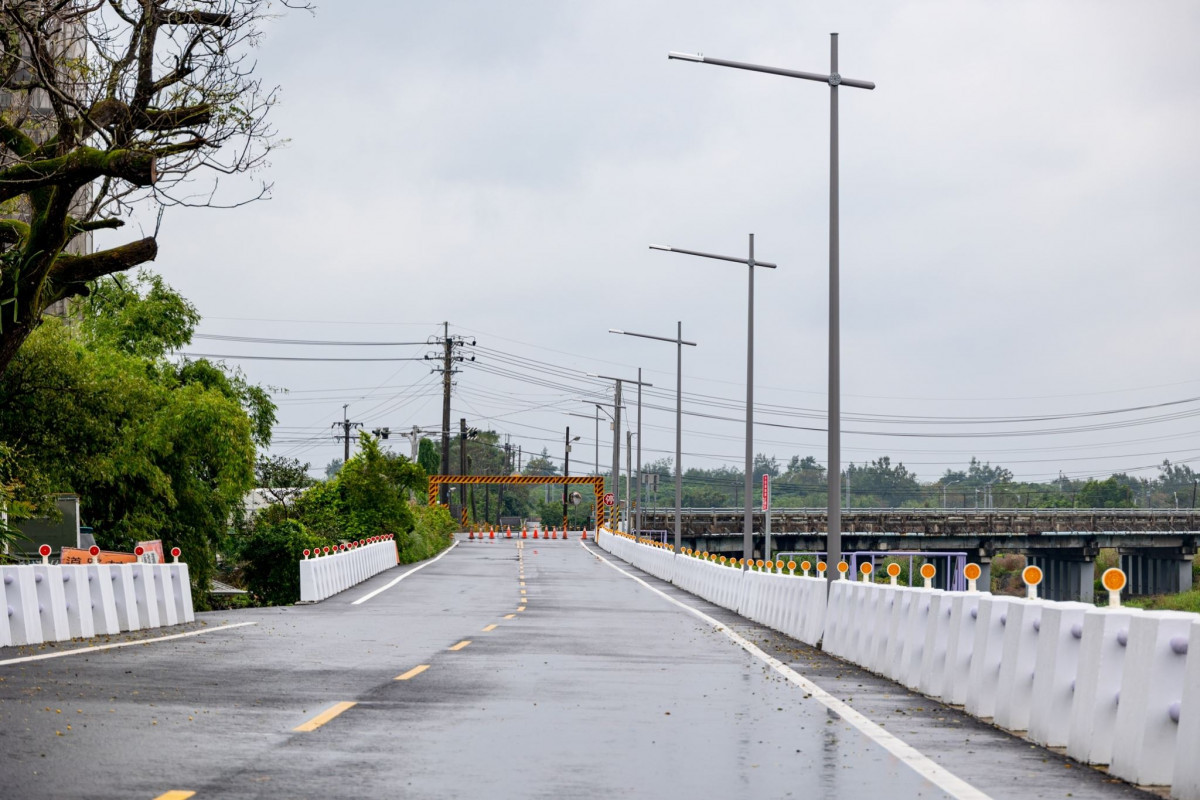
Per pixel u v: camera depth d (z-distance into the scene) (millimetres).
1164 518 128875
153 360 64250
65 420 45281
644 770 12078
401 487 91312
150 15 27375
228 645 25375
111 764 11688
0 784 10648
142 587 30953
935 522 124688
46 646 24750
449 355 140625
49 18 27766
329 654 23562
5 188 26844
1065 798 11172
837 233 31641
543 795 10734
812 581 30750
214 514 60719
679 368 74938
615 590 55969
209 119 28156
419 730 14227
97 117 27703
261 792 10570
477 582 61719
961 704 18125
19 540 43781
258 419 69562
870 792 11234
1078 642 14375
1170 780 11820
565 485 136250
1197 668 11102
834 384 30906
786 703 17719
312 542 67750
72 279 29750
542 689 18562
